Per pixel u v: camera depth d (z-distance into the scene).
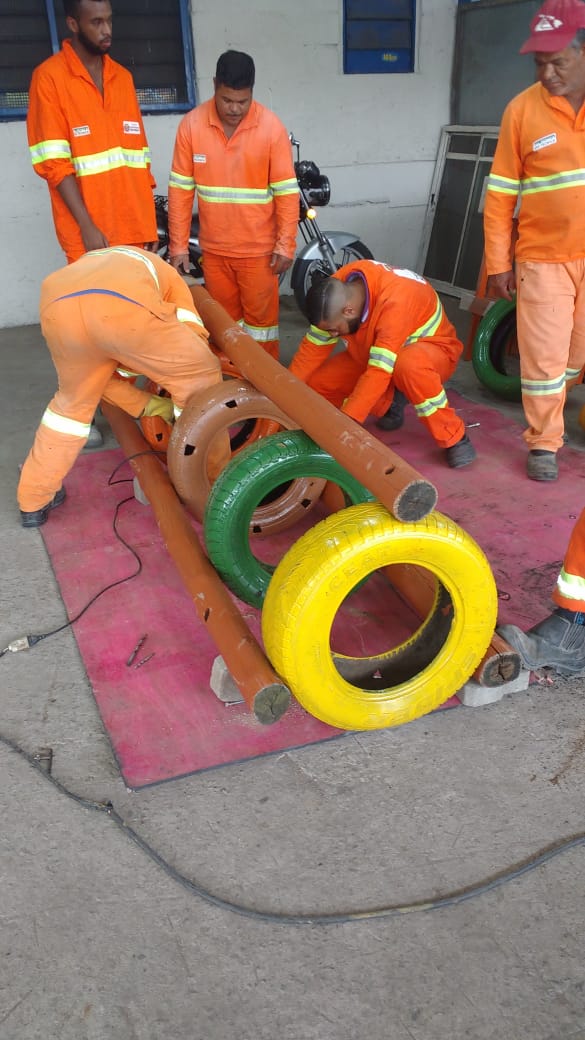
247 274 4.07
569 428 4.05
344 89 6.36
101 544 3.09
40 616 2.67
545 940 1.60
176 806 1.93
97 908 1.69
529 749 2.07
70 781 2.02
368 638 2.51
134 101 3.73
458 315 6.24
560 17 2.84
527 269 3.29
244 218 3.91
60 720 2.22
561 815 1.88
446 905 1.68
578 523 2.12
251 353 2.68
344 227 6.82
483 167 6.33
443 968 1.55
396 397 3.95
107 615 2.65
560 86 2.94
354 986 1.53
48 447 2.99
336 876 1.75
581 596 2.15
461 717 2.19
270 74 6.11
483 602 1.97
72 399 2.89
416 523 1.83
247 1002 1.51
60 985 1.55
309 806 1.92
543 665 2.27
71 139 3.56
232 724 2.17
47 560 3.01
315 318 3.10
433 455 3.74
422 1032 1.45
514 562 2.85
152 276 2.74
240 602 2.70
